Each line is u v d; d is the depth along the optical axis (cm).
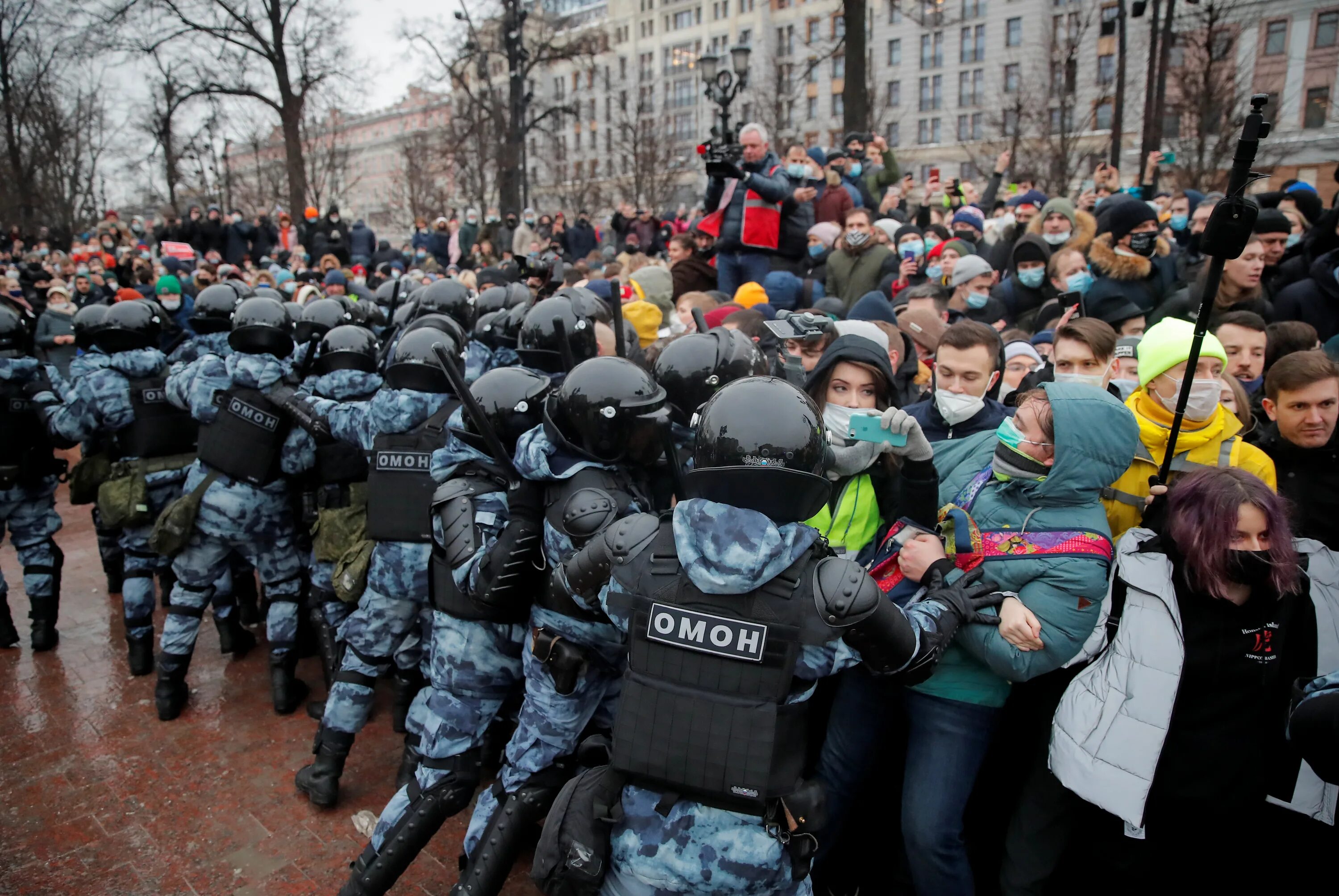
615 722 182
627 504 231
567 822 193
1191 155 1747
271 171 3688
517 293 460
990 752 265
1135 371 295
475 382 271
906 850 244
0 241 1983
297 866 311
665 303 564
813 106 4925
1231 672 211
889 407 254
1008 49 4353
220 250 1575
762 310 433
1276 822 242
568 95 6006
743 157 630
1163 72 1429
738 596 174
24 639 513
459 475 269
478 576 242
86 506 827
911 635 183
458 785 267
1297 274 471
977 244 686
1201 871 244
